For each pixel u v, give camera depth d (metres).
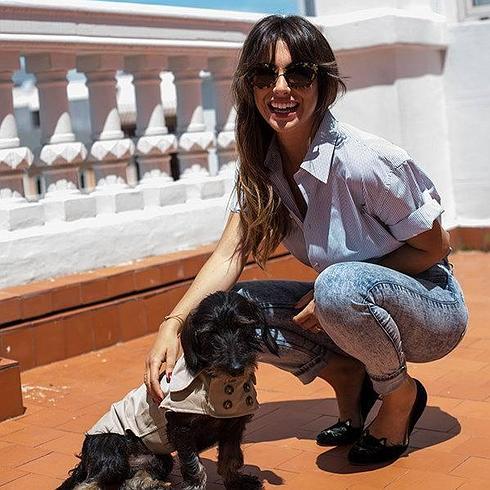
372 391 2.12
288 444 2.14
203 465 1.87
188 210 3.57
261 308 2.01
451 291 2.01
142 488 1.80
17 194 3.10
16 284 2.98
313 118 1.92
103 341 3.07
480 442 2.07
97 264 3.22
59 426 2.37
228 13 3.73
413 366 2.70
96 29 3.20
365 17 4.18
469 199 4.50
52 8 3.02
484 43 4.37
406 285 1.90
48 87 3.17
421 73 4.35
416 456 2.01
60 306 2.96
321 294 1.86
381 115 4.25
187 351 1.67
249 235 2.01
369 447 1.98
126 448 1.80
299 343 2.05
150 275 3.24
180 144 3.71
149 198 3.52
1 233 3.00
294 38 1.84
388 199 1.87
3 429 2.36
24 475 2.04
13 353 2.82
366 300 1.84
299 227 2.03
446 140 4.52
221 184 3.78
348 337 1.88
